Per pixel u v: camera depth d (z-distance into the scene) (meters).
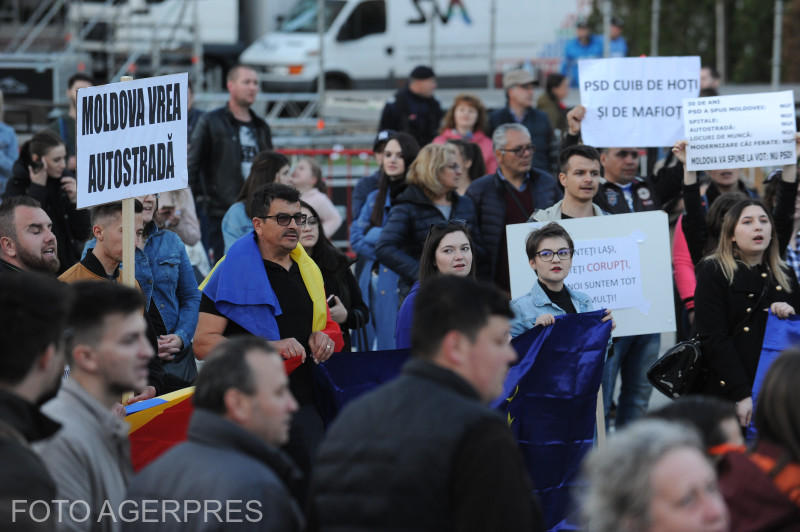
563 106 20.17
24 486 4.30
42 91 25.88
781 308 8.74
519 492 4.60
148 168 7.97
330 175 19.14
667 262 9.71
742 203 9.07
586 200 10.45
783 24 37.59
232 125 14.68
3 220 8.41
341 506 4.77
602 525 4.02
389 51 32.41
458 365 4.93
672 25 39.34
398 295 11.38
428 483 4.61
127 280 7.78
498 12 31.86
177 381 9.20
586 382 8.45
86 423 5.30
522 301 9.04
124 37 30.30
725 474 5.06
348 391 8.30
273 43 32.38
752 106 10.60
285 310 8.34
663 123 11.50
